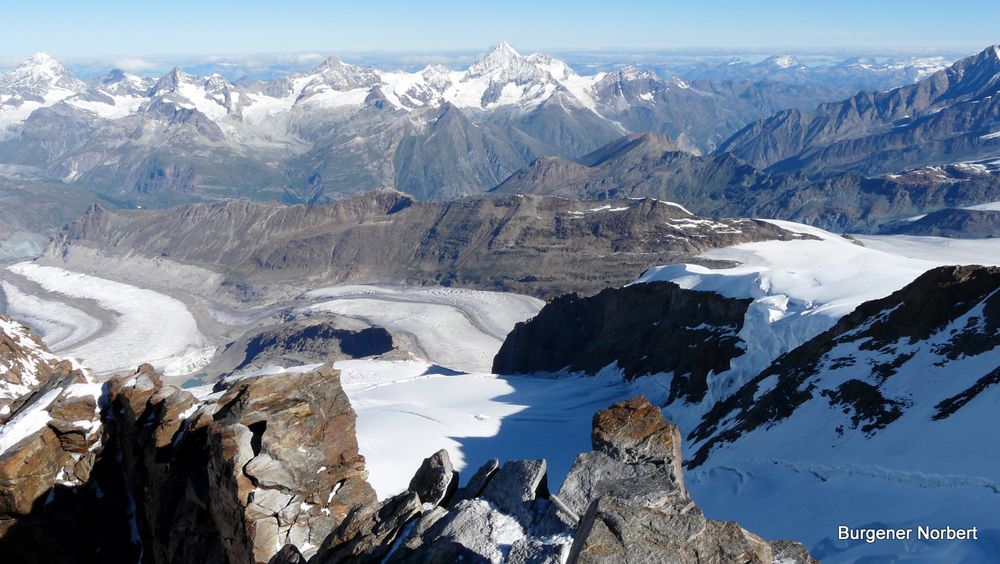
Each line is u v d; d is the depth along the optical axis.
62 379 37.88
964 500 34.56
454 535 14.28
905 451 43.34
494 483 15.59
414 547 14.91
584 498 14.58
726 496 51.59
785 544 13.92
